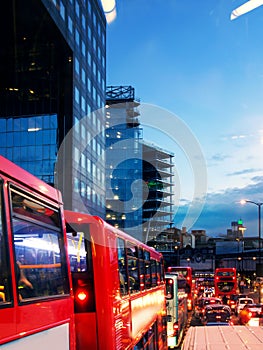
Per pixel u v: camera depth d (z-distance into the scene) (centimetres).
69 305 566
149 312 1255
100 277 777
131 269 1012
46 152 5494
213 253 9956
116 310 816
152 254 1386
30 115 5606
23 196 457
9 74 5678
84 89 6088
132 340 961
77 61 5825
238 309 4244
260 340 933
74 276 782
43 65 5622
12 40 5556
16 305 402
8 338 380
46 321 475
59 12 5356
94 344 765
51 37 5462
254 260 9700
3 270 392
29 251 459
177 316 2503
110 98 7931
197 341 918
